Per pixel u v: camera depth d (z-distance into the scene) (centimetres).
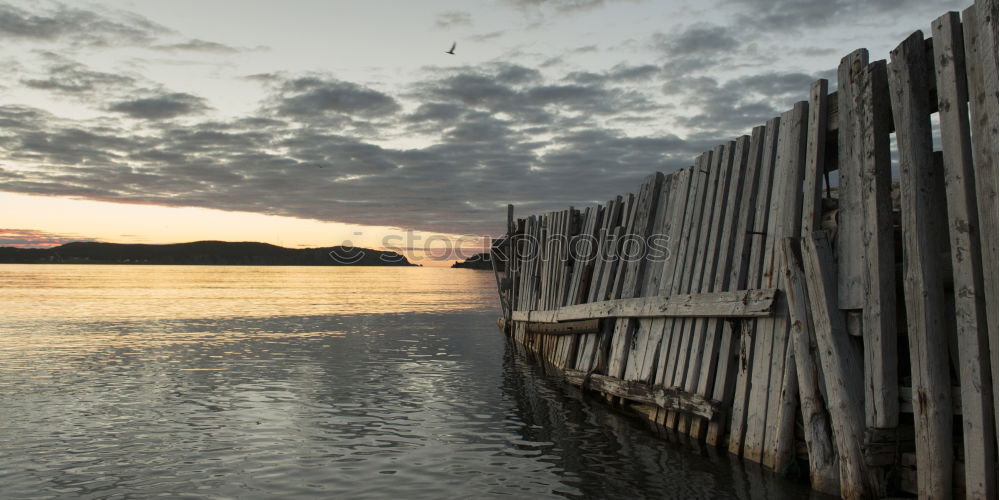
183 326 2559
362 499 670
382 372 1472
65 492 694
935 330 528
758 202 774
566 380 1294
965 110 505
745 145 825
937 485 518
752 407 736
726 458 756
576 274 1382
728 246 812
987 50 470
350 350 1856
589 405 1110
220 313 3241
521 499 664
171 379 1377
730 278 802
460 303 4188
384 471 759
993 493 475
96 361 1634
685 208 963
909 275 546
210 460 804
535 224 1864
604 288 1182
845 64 633
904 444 571
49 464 789
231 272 15225
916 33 556
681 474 715
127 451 843
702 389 820
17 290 5606
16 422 1000
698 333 847
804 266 654
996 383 469
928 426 526
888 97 593
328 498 673
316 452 837
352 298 4744
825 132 670
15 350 1842
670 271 955
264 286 7025
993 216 469
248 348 1897
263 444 875
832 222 647
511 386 1297
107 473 755
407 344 1994
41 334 2259
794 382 677
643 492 670
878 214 579
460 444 873
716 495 645
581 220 1473
